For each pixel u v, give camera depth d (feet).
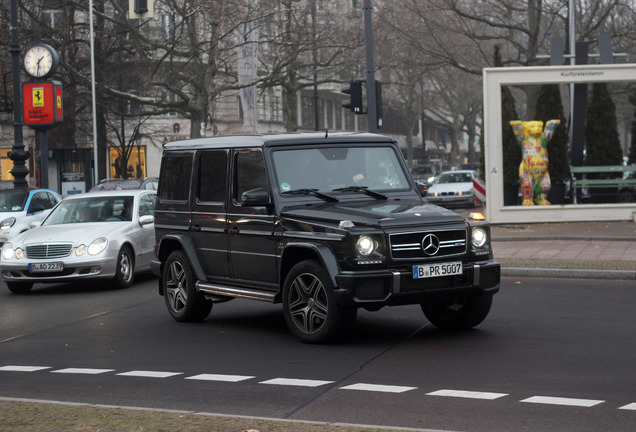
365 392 24.59
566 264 55.31
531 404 22.75
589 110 95.76
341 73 162.20
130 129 192.03
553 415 21.62
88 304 46.85
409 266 30.94
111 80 142.92
